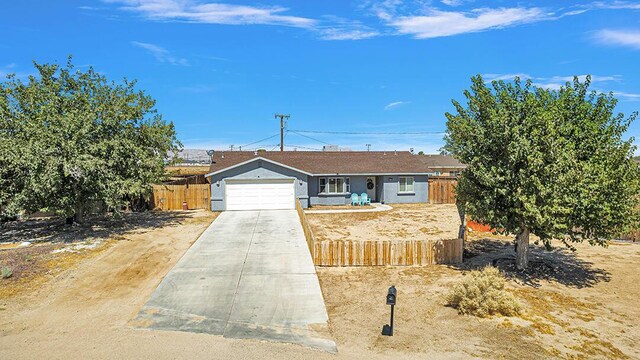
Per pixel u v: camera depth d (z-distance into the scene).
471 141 12.84
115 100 20.92
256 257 15.16
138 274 13.17
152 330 9.07
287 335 8.91
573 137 11.92
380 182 30.88
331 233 19.42
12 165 16.50
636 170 11.62
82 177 17.33
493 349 8.23
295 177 27.53
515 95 12.88
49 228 20.23
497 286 10.40
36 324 9.34
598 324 9.38
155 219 23.50
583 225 11.81
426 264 14.52
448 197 31.05
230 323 9.50
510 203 12.10
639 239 17.39
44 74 19.64
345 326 9.45
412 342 8.59
